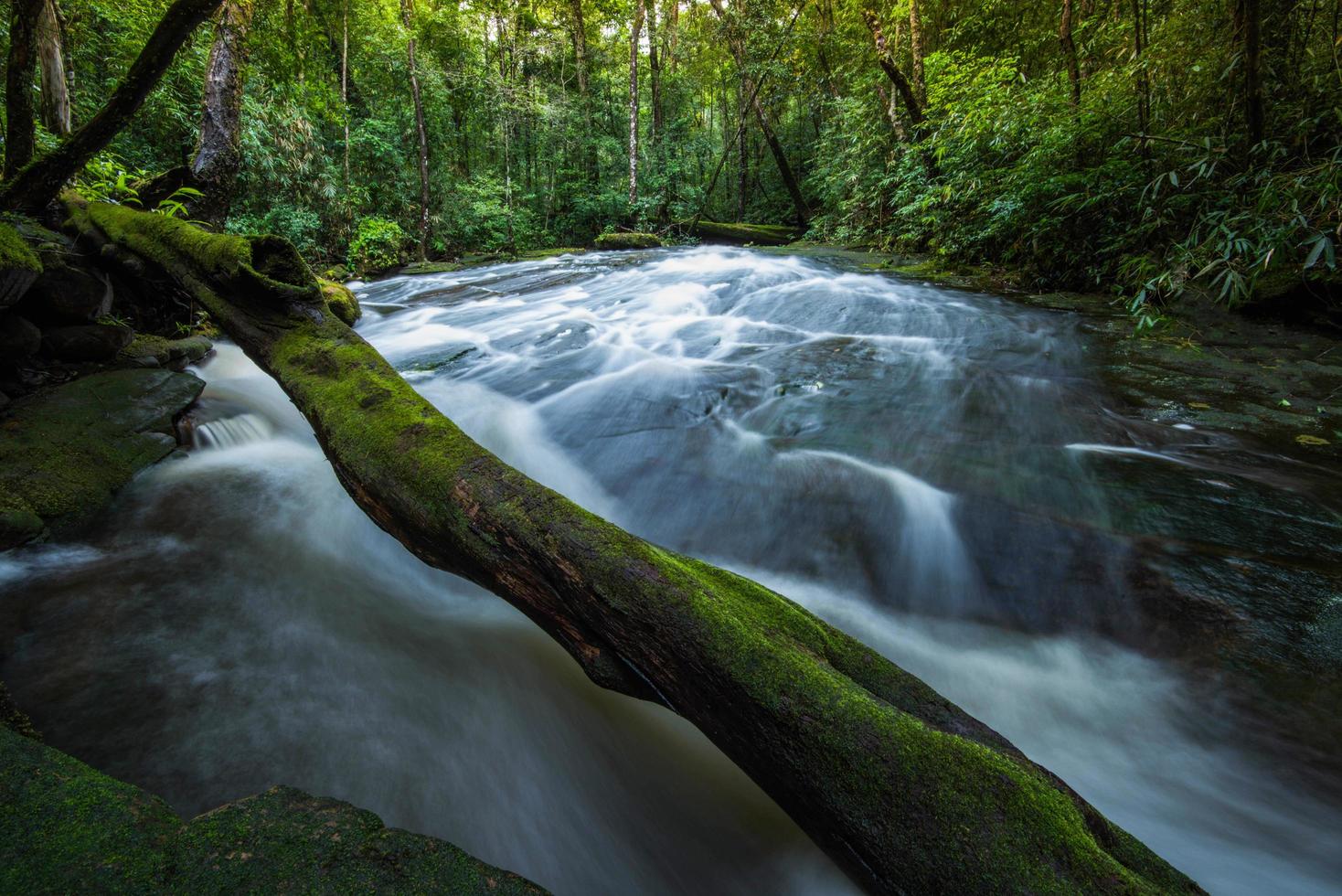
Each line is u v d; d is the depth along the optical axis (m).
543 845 1.85
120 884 1.12
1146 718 2.14
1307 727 1.95
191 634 2.43
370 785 1.88
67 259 4.32
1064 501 2.99
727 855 1.85
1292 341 4.73
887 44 10.90
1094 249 6.76
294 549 3.08
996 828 1.20
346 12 13.34
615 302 8.25
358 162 13.66
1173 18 5.57
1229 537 2.63
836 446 3.75
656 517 3.44
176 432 3.93
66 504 2.99
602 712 2.29
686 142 23.23
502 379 5.34
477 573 2.18
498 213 16.36
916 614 2.67
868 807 1.28
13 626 2.33
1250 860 1.73
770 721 1.42
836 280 8.52
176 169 6.55
